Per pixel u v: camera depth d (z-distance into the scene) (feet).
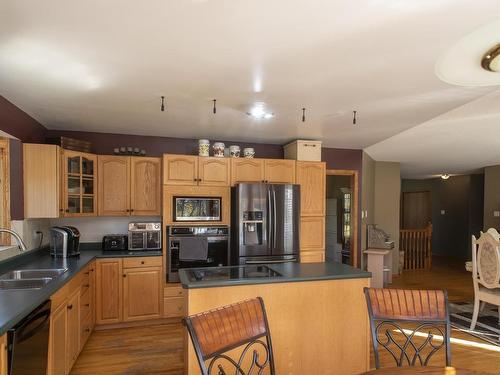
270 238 13.15
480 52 7.17
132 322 12.60
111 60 6.91
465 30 5.82
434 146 18.29
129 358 10.08
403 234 24.73
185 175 13.23
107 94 9.05
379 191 21.68
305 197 14.55
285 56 6.78
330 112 10.90
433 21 5.50
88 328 10.98
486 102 11.83
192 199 13.28
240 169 13.87
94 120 11.88
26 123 10.89
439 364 9.96
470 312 14.76
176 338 11.51
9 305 6.05
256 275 8.27
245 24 5.53
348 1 4.91
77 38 5.96
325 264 9.70
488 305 15.87
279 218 13.28
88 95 9.12
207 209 13.47
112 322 12.24
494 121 14.38
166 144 14.69
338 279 8.22
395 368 4.66
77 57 6.74
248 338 5.08
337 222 22.91
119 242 13.29
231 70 7.47
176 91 8.87
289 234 13.42
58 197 10.75
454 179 29.99
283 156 16.29
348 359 8.28
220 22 5.46
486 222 23.11
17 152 10.23
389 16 5.35
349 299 8.31
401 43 6.27
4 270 9.07
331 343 8.18
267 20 5.41
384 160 21.48
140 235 13.17
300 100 9.66
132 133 14.02
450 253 30.42
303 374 7.98
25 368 5.82
